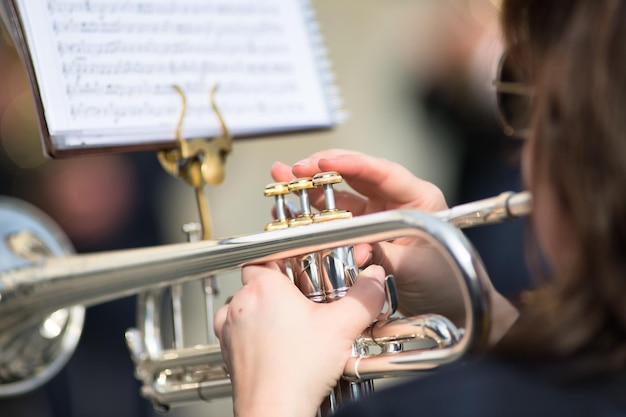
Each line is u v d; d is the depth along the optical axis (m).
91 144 2.84
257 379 2.27
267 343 2.30
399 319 2.44
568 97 1.70
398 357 2.29
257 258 2.50
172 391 3.08
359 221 2.31
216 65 3.17
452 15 6.59
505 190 5.98
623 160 1.64
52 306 3.30
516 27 1.89
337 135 7.97
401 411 1.72
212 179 3.08
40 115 2.77
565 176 1.70
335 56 8.01
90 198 6.06
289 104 3.29
